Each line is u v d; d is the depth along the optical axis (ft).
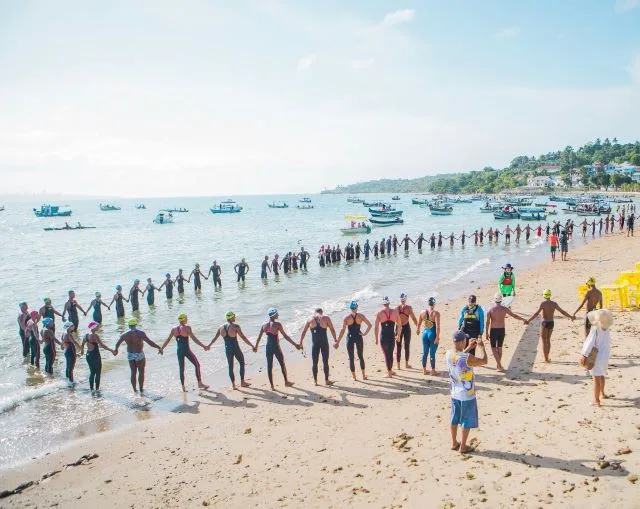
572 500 18.21
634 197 488.02
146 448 28.50
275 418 31.63
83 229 286.87
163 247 174.81
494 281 86.74
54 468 26.53
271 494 22.07
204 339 54.80
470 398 22.99
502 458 22.30
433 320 37.24
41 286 97.66
